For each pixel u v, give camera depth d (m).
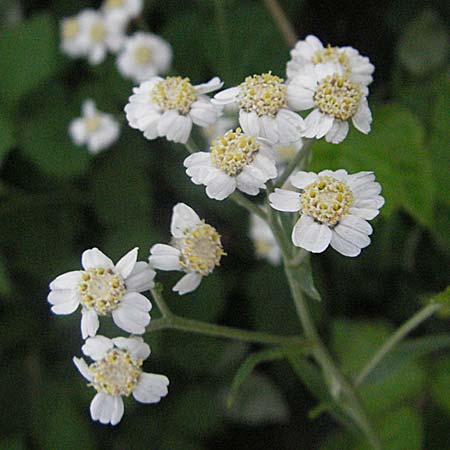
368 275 0.19
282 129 0.11
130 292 0.11
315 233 0.11
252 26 0.19
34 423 0.20
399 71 0.19
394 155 0.14
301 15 0.20
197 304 0.19
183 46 0.21
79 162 0.21
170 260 0.12
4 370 0.21
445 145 0.16
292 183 0.11
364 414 0.14
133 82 0.22
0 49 0.22
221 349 0.20
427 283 0.19
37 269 0.21
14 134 0.21
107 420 0.11
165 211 0.21
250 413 0.20
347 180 0.11
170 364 0.20
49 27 0.22
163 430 0.20
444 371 0.17
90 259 0.11
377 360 0.14
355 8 0.20
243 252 0.20
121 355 0.11
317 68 0.12
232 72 0.19
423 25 0.19
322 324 0.19
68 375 0.21
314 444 0.20
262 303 0.19
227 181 0.11
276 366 0.20
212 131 0.19
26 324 0.21
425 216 0.14
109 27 0.22
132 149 0.21
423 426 0.17
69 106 0.22
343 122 0.12
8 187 0.22
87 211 0.21
